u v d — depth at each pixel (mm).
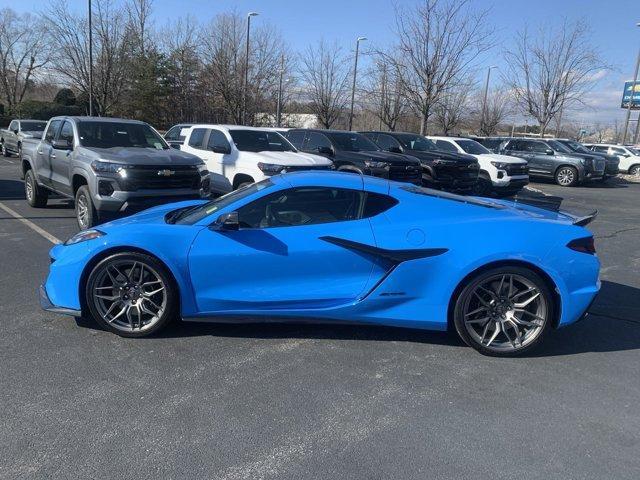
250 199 4109
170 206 5113
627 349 4219
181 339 4109
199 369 3633
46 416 3004
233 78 31828
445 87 21859
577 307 3930
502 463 2707
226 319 4066
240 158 9750
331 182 4137
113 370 3578
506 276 3895
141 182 7266
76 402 3160
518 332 3963
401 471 2621
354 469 2625
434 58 20938
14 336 4074
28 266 6012
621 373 3783
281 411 3139
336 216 4055
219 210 4121
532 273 3881
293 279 4000
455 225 3967
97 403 3158
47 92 57281
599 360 3994
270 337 4199
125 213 7332
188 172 7730
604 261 7418
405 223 3996
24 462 2600
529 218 4070
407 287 3943
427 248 3904
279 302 3998
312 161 9812
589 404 3334
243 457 2695
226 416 3066
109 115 32656
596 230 10062
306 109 36844
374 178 4434
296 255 3957
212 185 10430
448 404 3283
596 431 3031
